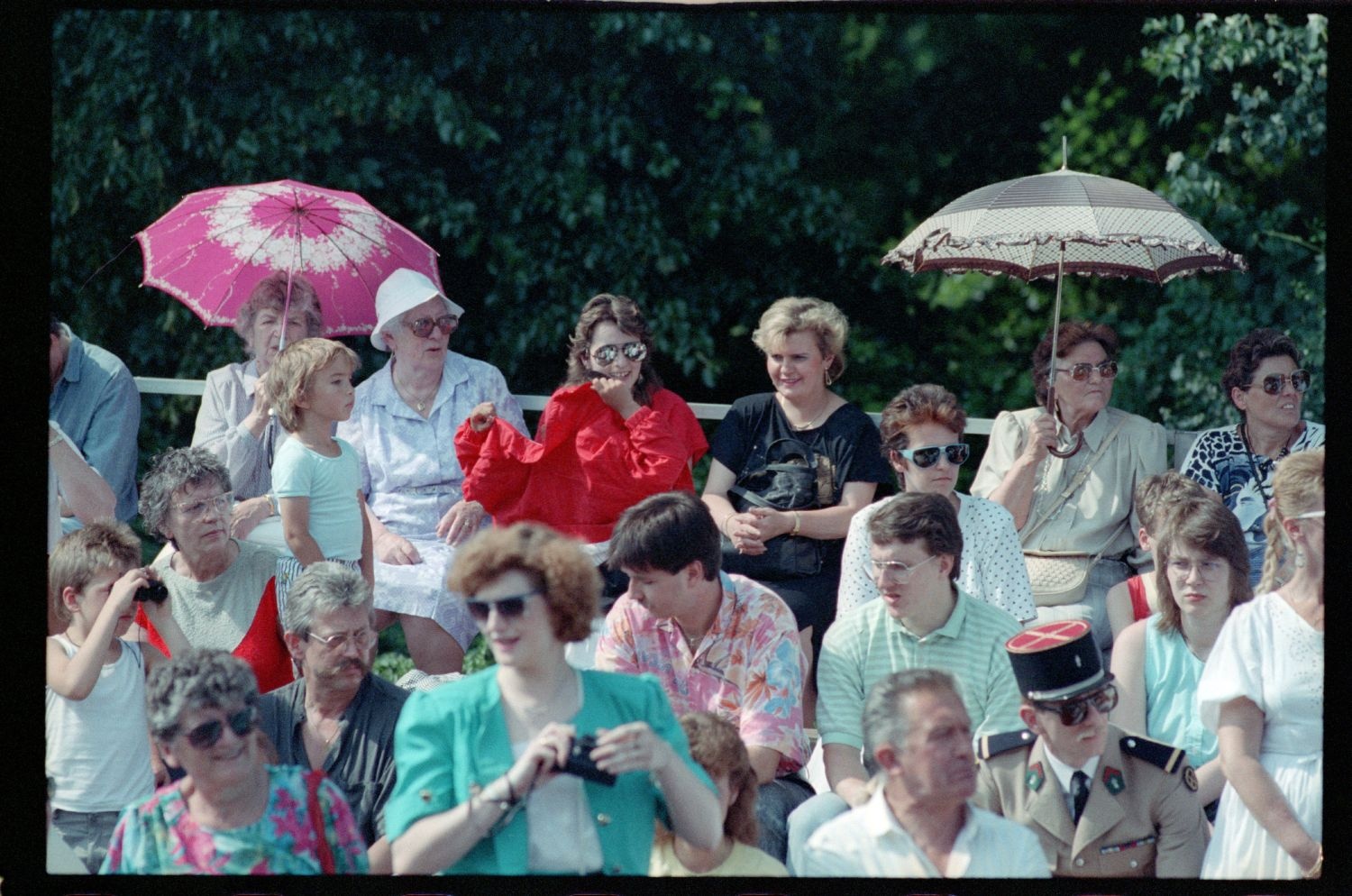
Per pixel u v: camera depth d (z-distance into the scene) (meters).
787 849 9.59
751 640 9.86
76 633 10.23
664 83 23.53
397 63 21.86
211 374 13.46
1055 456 12.45
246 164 21.44
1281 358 12.09
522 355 22.58
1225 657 9.67
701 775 8.39
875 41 26.50
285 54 21.53
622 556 9.62
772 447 12.11
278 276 13.28
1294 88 21.55
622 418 11.92
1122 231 12.76
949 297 25.89
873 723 8.90
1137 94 25.97
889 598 9.84
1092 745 9.23
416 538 12.59
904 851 8.95
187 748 8.60
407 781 8.26
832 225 24.59
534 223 22.73
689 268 23.88
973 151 26.69
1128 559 12.36
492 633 8.23
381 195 22.22
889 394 25.58
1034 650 9.20
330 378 11.33
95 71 21.19
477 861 8.42
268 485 12.77
